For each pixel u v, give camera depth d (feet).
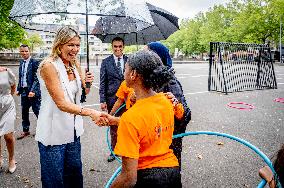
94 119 8.31
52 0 11.73
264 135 21.59
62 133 9.21
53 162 9.24
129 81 6.15
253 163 16.22
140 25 17.11
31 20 13.34
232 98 38.75
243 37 154.10
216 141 20.02
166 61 8.48
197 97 39.40
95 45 384.68
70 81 9.45
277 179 5.14
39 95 18.15
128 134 5.60
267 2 139.85
